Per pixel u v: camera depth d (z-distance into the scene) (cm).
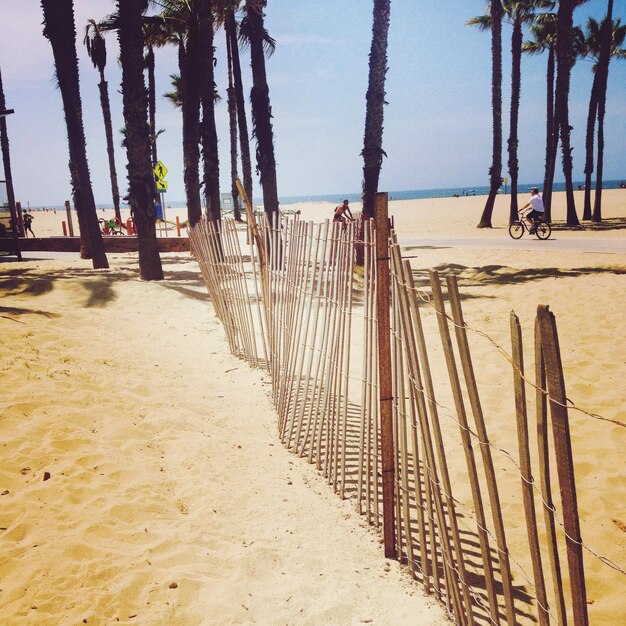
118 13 1074
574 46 2780
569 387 527
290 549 296
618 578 278
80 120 1264
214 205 1461
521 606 260
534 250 1520
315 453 417
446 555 241
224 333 783
